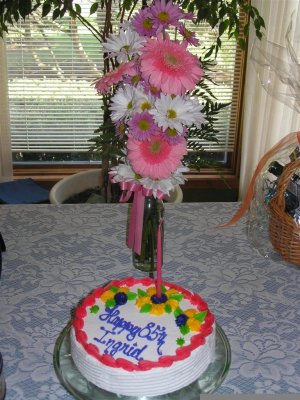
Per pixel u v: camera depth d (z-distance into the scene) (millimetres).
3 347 882
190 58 820
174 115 822
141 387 726
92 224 1320
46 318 958
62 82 2336
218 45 1783
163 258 1164
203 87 1651
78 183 1890
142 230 1060
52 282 1067
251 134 2215
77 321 809
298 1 1897
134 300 867
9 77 2283
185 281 1081
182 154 855
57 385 803
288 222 1060
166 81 786
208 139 1622
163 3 855
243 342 902
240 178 2332
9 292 1031
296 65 1116
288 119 2143
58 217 1354
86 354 748
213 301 1017
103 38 1743
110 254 1182
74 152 2500
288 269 1133
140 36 873
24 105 2359
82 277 1088
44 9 1598
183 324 800
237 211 1390
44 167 2525
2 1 1600
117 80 844
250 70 2096
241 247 1221
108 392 756
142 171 842
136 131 816
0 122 2197
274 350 884
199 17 1608
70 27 2215
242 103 2385
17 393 787
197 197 2520
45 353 871
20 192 2213
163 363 721
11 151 2303
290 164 1062
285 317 974
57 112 2396
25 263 1135
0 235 1146
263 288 1063
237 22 1680
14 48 2223
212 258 1172
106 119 1611
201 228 1309
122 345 769
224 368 817
